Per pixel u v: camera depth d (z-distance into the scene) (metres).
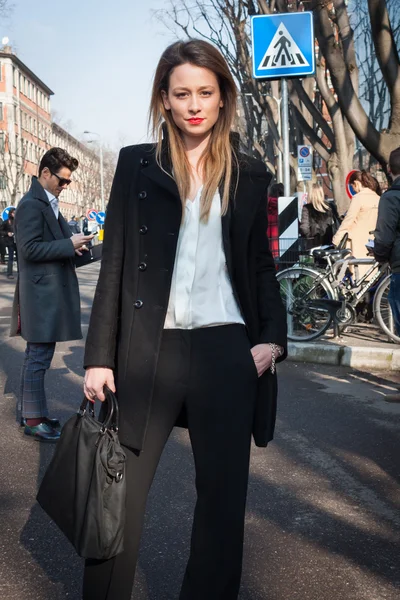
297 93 19.08
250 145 26.47
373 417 5.63
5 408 5.91
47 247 4.88
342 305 8.24
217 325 2.17
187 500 3.91
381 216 5.51
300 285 8.41
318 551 3.28
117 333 2.20
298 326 8.41
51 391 6.52
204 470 2.15
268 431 2.29
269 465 4.50
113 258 2.20
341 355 7.77
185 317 2.16
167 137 2.21
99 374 2.16
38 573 3.07
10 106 75.12
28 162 77.25
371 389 6.62
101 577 2.11
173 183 2.15
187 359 2.14
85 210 89.69
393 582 3.00
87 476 2.07
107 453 2.05
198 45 2.14
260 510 3.78
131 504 2.12
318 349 7.89
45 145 83.75
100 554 2.03
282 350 2.26
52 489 2.12
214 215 2.18
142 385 2.12
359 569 3.11
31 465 4.51
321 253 8.45
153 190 2.18
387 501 3.91
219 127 2.20
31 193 4.99
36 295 4.95
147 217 2.17
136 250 2.17
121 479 2.06
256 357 2.19
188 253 2.18
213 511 2.15
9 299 15.13
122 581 2.12
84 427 2.11
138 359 2.13
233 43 21.12
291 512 3.75
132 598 2.84
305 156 19.28
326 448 4.84
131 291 2.17
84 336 9.78
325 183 26.44
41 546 3.33
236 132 2.25
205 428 2.14
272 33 9.08
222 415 2.13
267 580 3.00
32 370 5.04
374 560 3.20
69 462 2.11
